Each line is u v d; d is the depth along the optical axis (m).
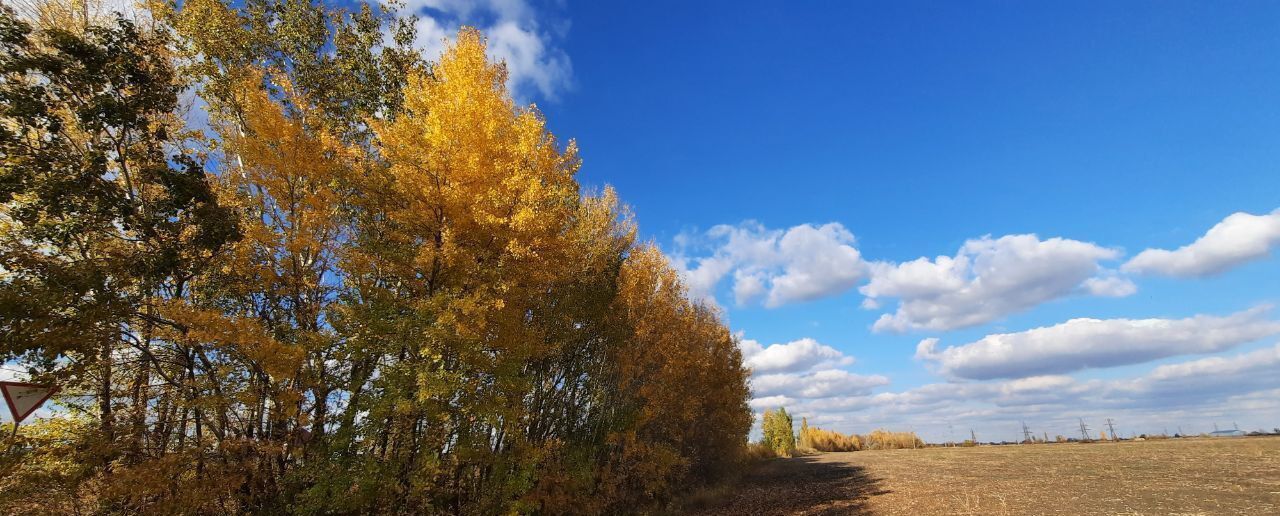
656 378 16.42
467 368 9.05
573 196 11.45
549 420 13.80
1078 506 9.23
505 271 9.74
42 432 7.89
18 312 6.71
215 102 11.53
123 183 9.43
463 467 10.48
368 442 8.86
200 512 8.04
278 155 9.22
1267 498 8.65
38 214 7.57
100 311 7.23
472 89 9.55
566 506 12.10
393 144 9.92
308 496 8.10
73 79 8.03
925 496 12.33
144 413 8.28
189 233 8.67
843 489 15.65
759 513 13.15
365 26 14.87
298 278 9.43
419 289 9.83
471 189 9.45
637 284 15.73
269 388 8.40
